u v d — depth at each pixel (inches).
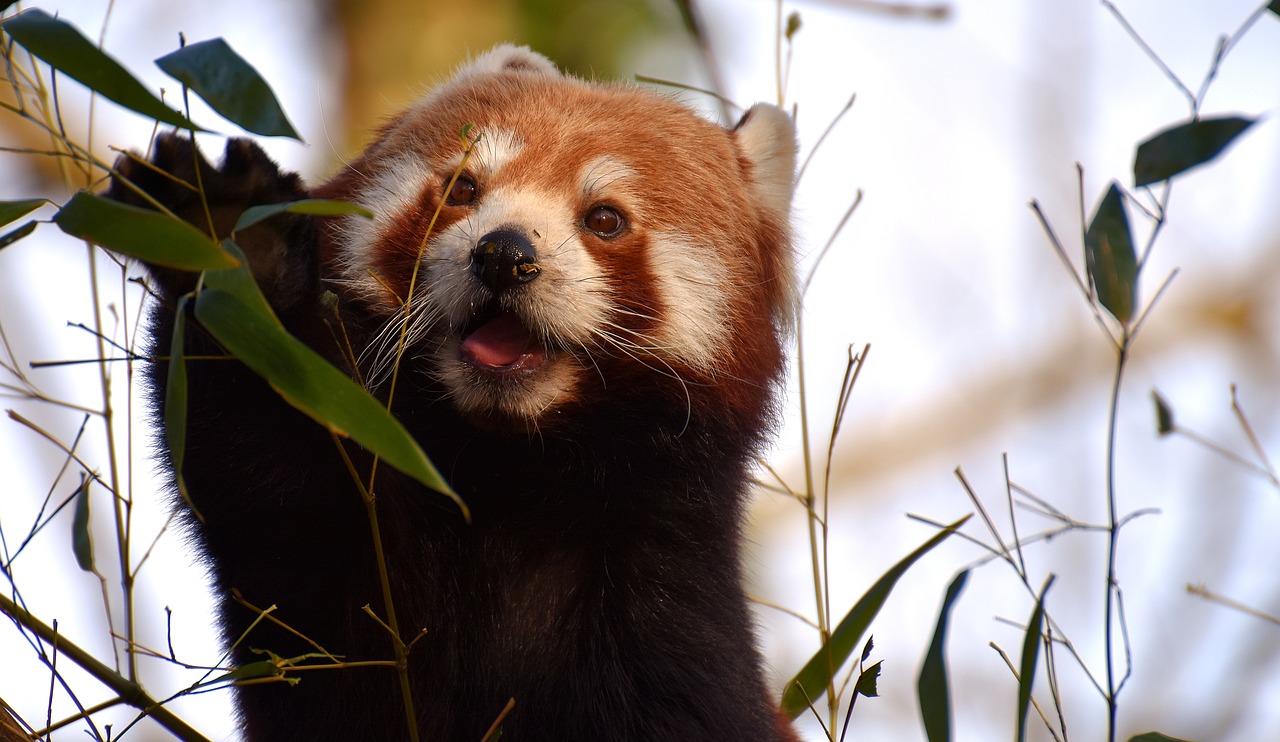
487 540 273.0
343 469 230.8
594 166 292.7
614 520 278.7
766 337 313.3
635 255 290.0
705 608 276.4
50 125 189.3
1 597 195.3
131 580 200.1
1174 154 227.9
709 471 288.7
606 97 317.4
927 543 237.8
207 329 179.2
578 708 265.7
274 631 240.4
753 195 329.7
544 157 292.2
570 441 280.8
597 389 283.9
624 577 273.1
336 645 244.1
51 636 195.6
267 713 252.5
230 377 222.2
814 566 281.4
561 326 274.1
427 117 307.7
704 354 292.4
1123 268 231.6
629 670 267.3
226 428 223.8
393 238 283.3
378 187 294.7
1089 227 234.8
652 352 285.1
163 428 230.8
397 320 274.7
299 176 218.2
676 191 301.3
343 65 501.4
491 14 493.7
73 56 168.1
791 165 340.2
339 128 492.4
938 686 228.1
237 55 177.0
